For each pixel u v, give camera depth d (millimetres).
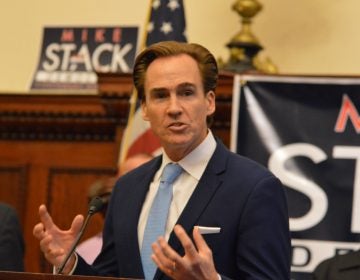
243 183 3910
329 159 7000
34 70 9125
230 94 7602
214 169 4008
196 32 9031
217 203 3891
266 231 3797
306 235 6891
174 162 4102
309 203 6945
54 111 8734
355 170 6949
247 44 8016
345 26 8750
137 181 4227
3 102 8828
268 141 7105
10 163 8930
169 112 3959
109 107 8273
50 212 8805
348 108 7066
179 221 3891
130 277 3947
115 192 4273
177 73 3998
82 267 3959
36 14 9453
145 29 8164
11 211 5336
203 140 4090
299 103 7141
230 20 8984
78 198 8781
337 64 8711
